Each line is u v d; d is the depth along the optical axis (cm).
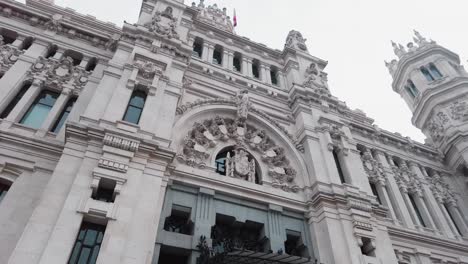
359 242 1822
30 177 1548
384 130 3288
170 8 2702
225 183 1869
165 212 1631
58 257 1143
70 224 1237
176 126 2008
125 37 2252
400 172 3006
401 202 2662
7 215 1393
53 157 1636
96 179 1392
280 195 1991
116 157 1498
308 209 2009
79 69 2155
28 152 1614
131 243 1295
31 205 1453
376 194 2739
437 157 3378
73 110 1873
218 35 3078
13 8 2242
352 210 1947
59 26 2314
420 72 4050
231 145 2181
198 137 2081
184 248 1534
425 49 4172
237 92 2527
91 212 1299
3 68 1962
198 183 1808
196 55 2798
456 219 2852
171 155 1667
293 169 2234
